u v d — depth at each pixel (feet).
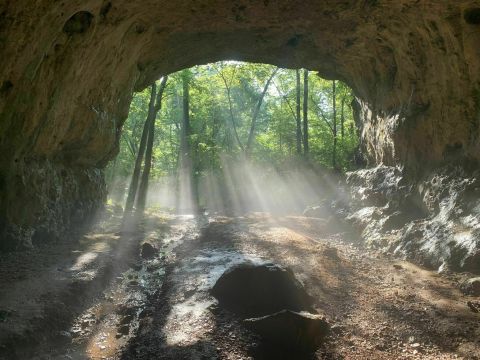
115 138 53.67
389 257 35.17
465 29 31.68
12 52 25.17
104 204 55.83
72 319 21.62
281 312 19.43
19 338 17.70
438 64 36.27
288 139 114.73
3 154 29.60
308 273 29.27
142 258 36.04
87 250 34.12
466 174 34.24
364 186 53.26
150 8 37.58
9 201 30.83
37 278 25.18
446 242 30.63
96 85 41.29
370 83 51.98
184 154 101.24
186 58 56.44
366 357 18.33
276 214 71.87
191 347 18.20
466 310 22.66
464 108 34.30
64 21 28.35
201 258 34.24
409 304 23.86
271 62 58.44
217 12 41.09
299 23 43.96
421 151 41.42
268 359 18.07
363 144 60.95
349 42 46.62
